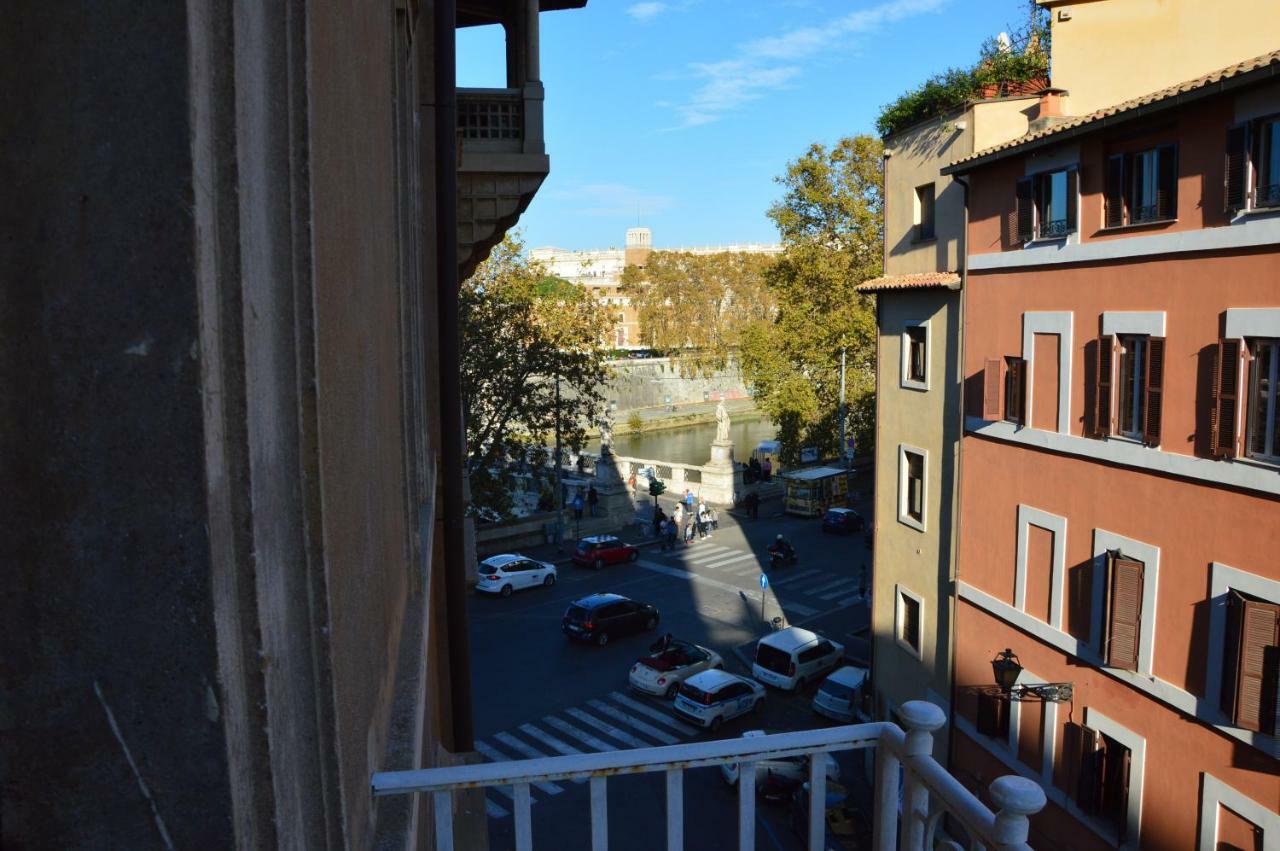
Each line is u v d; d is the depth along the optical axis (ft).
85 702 4.24
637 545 151.12
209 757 4.35
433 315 29.43
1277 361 37.76
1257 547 38.50
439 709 27.86
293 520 5.63
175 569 4.21
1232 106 39.24
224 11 4.39
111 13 4.00
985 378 56.08
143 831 4.33
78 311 4.09
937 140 64.28
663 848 62.18
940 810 8.94
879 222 147.43
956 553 60.54
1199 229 41.16
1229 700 39.50
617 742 79.77
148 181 4.06
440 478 27.48
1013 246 54.60
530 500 176.04
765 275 162.71
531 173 38.01
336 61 7.85
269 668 4.79
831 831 61.31
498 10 41.55
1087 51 57.62
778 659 91.04
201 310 4.16
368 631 9.41
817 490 169.78
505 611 116.06
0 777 4.25
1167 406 43.14
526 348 129.18
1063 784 50.06
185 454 4.17
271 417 5.24
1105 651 46.37
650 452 259.19
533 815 66.49
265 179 5.22
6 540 4.16
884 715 72.69
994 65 65.62
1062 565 50.42
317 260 6.14
